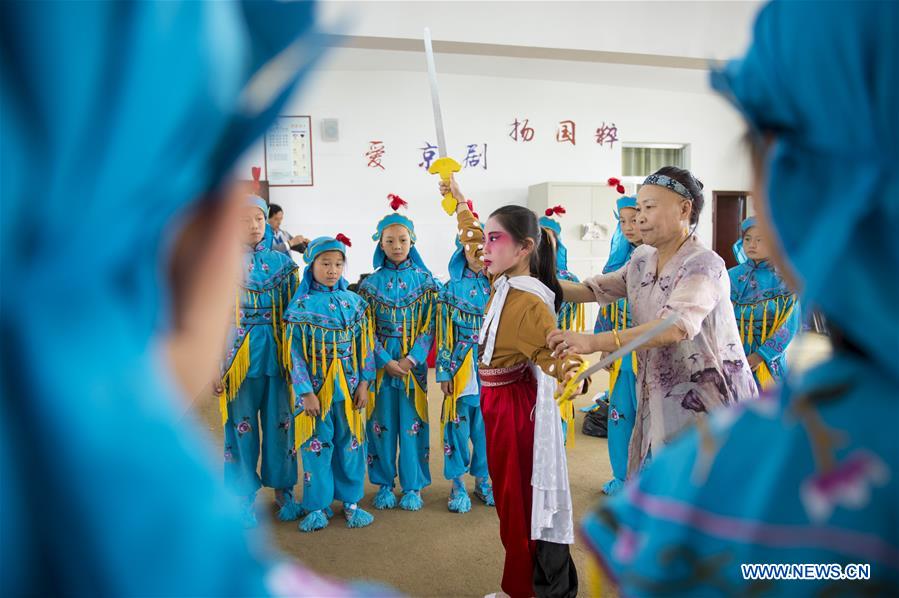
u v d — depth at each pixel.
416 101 6.67
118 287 0.23
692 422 1.59
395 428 3.07
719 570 0.43
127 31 0.21
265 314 2.81
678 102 7.51
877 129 0.38
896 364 0.39
